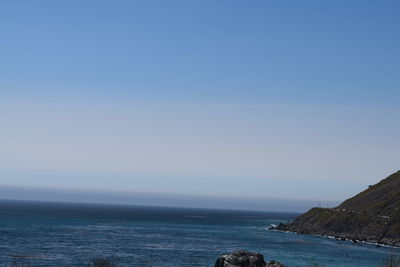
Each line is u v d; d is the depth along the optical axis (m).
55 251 105.31
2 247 109.56
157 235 162.12
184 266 87.38
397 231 157.00
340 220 186.50
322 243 145.75
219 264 73.00
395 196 186.00
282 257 103.94
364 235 166.62
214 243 136.00
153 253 106.50
